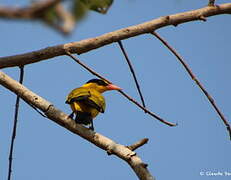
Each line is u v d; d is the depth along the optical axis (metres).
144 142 8.11
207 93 8.40
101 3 4.70
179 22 9.05
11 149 9.48
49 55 9.16
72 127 8.83
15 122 9.39
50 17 2.64
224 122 8.38
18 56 9.25
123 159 7.96
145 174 7.54
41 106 9.06
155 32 8.95
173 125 8.61
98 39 9.05
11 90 9.22
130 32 8.93
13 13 2.50
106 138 8.46
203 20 9.04
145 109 8.59
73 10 3.25
